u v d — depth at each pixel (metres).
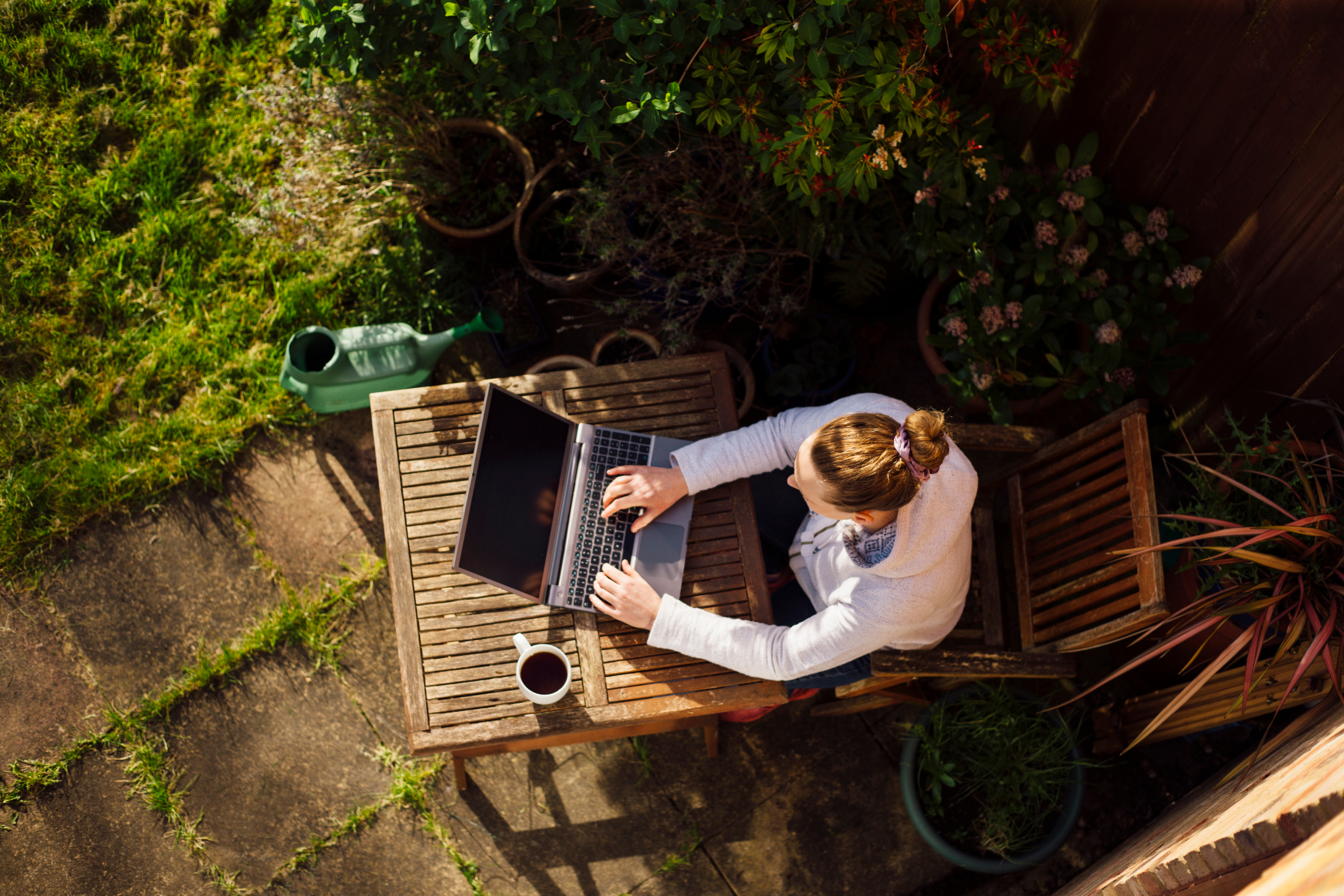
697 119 2.14
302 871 2.47
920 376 2.91
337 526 2.75
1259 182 2.03
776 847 2.52
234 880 2.45
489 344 2.90
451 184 2.77
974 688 2.37
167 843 2.46
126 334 2.83
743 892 2.48
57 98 3.00
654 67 2.10
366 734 2.58
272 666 2.62
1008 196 2.40
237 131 3.02
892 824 2.53
